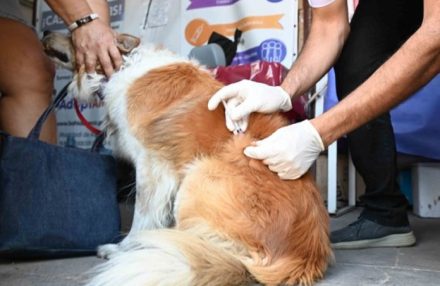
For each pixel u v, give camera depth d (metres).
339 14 2.11
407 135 3.30
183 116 2.04
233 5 3.56
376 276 1.75
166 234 1.59
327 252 1.74
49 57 2.42
